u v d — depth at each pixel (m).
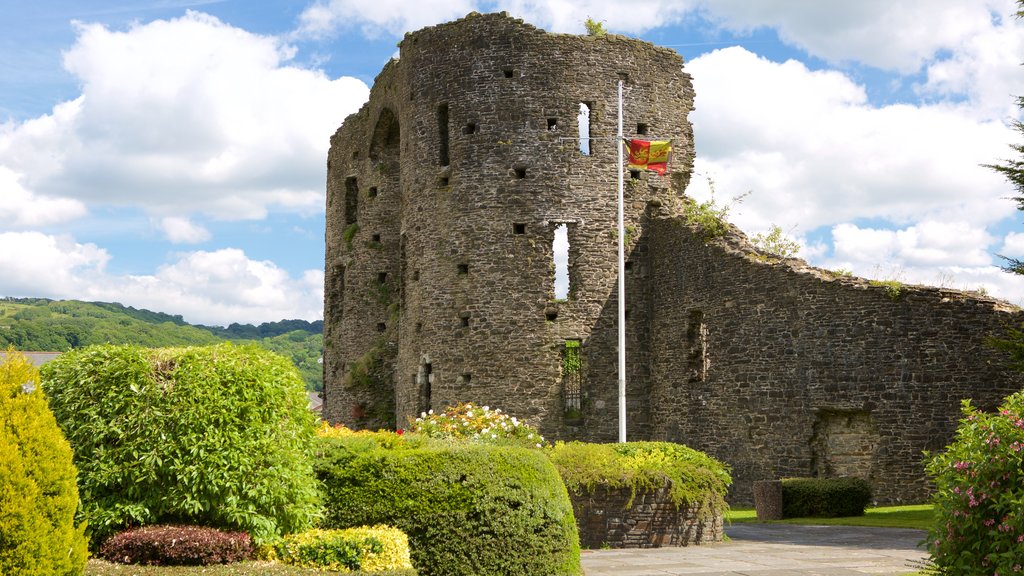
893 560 19.00
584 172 39.34
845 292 31.31
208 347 16.16
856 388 30.83
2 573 11.34
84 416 15.13
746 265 34.25
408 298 41.50
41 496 11.72
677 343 37.38
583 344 38.81
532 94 39.38
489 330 38.78
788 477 32.16
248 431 15.45
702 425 35.66
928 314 30.02
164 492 15.11
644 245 39.53
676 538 22.00
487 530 16.11
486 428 29.62
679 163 40.88
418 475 16.42
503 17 39.81
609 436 38.50
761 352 33.44
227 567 14.05
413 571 14.60
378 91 48.59
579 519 21.55
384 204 50.06
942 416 29.66
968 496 12.44
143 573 13.45
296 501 15.67
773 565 18.48
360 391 48.00
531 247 38.88
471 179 39.47
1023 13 25.91
